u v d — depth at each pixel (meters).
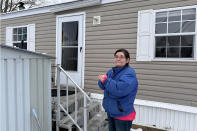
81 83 4.56
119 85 1.83
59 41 4.94
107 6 4.16
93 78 4.40
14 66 2.06
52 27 5.06
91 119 3.18
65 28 4.83
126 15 3.95
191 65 3.34
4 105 1.98
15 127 2.10
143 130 3.76
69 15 4.73
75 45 4.67
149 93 3.76
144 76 3.80
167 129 3.60
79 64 4.60
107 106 2.05
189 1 3.30
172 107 3.51
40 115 2.41
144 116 3.84
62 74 4.82
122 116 1.97
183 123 3.47
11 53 2.02
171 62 3.52
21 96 2.15
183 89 3.42
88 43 4.46
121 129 2.01
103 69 4.26
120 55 2.01
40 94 2.40
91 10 4.39
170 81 3.54
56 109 2.98
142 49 3.79
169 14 3.52
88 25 4.45
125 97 1.93
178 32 3.46
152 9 3.66
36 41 5.42
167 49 3.62
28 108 2.25
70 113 3.28
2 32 6.24
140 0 3.78
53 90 4.34
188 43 3.41
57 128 2.81
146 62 3.76
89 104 3.58
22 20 5.70
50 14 5.08
